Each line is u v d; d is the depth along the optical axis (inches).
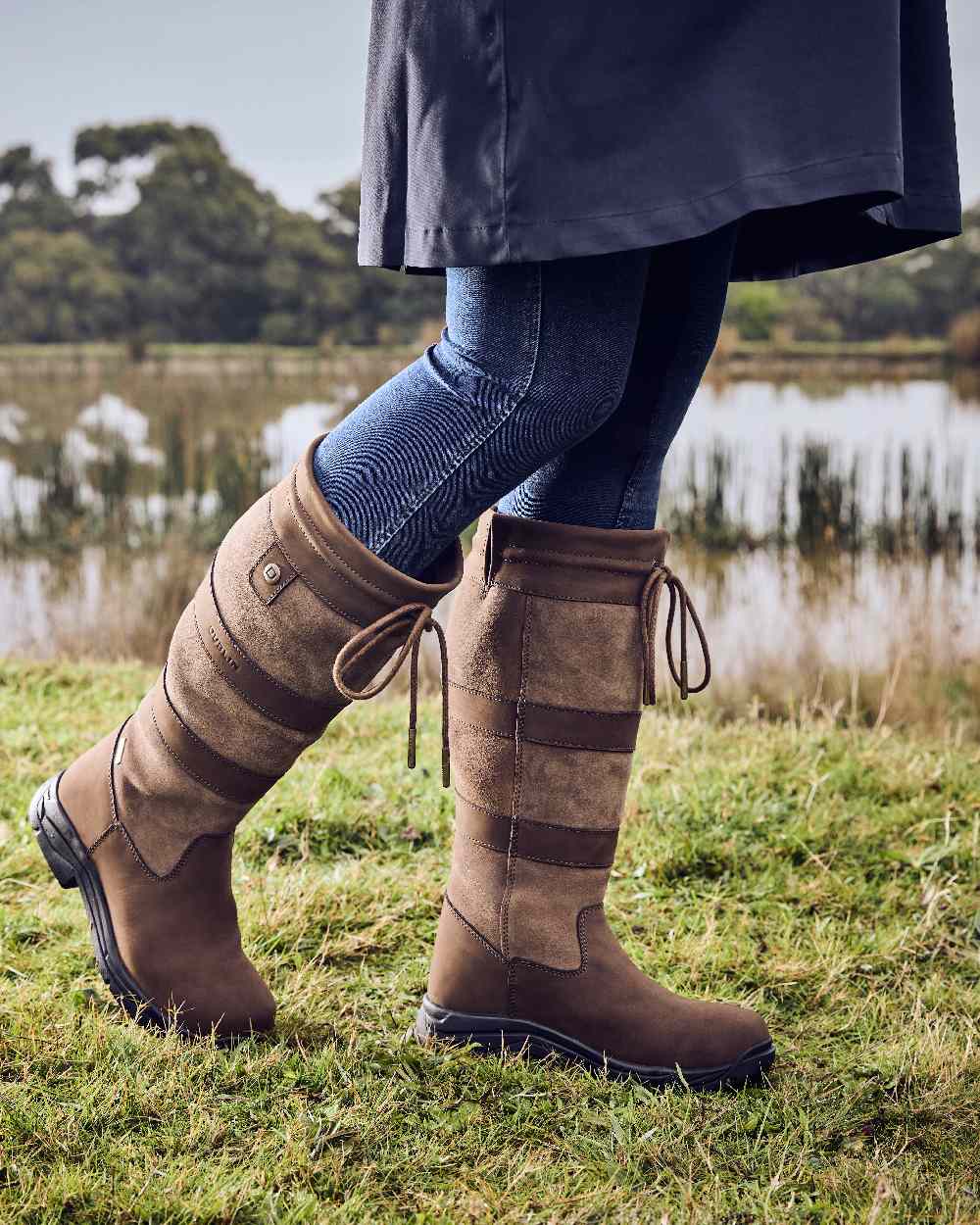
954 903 73.9
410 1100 50.0
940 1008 61.2
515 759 51.8
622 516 52.5
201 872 52.7
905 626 213.5
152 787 51.6
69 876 55.1
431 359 45.6
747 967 65.1
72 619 237.0
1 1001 55.9
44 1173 43.8
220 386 1189.7
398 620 45.8
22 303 2336.4
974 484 377.7
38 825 55.6
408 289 2284.7
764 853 81.6
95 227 2529.5
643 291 44.9
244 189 2546.8
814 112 38.5
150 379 1283.2
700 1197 44.6
